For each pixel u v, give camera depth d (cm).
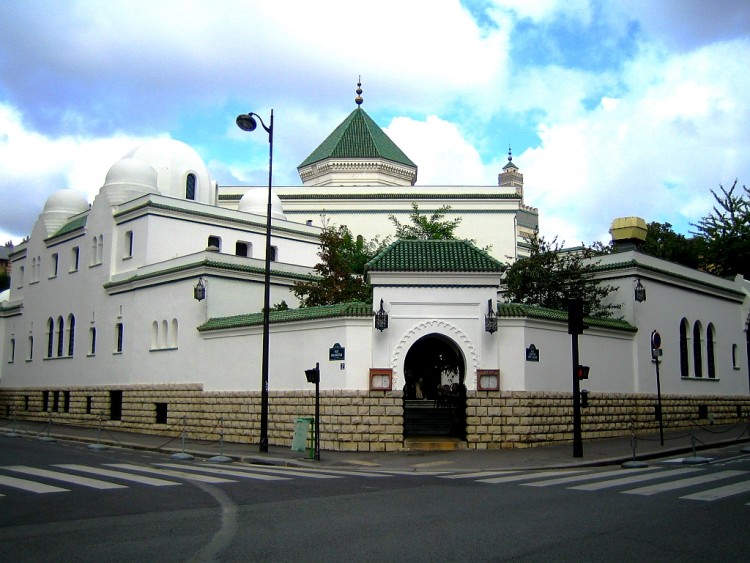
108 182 4284
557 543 988
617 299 3288
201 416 3212
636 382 3180
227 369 3111
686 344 3619
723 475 1748
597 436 2919
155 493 1449
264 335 2517
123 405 3781
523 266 3450
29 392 4762
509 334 2623
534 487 1563
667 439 2872
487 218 5744
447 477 1802
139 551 946
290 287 3744
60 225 4919
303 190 5734
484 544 980
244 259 3594
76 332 4350
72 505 1307
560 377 2775
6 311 5162
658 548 963
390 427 2517
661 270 3416
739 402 3919
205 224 4128
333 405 2562
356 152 5941
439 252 2683
